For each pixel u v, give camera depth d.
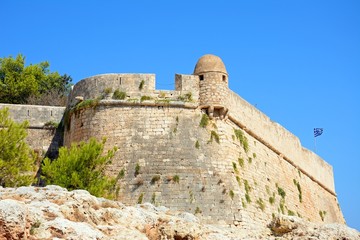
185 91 37.09
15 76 64.62
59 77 68.50
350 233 24.88
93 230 18.36
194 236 21.09
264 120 45.06
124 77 37.31
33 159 36.28
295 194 47.44
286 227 26.44
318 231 25.33
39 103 59.75
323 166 59.94
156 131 35.97
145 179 34.34
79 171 31.50
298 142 53.09
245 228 32.78
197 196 33.91
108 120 36.53
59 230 17.47
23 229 16.38
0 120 33.38
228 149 36.50
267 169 42.41
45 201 19.38
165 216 22.28
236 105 39.72
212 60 37.81
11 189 21.36
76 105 38.19
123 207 21.83
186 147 35.53
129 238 19.14
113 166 35.06
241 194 34.91
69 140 38.62
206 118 36.72
